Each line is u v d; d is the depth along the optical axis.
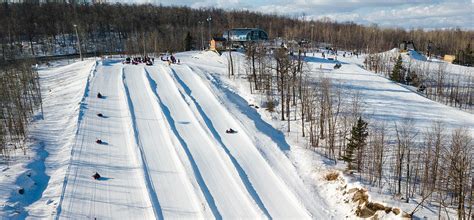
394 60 125.62
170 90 72.00
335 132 53.19
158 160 45.44
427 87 103.38
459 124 59.88
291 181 41.25
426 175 37.53
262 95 72.81
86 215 34.38
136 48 131.12
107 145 48.97
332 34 189.12
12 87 65.25
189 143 50.09
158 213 35.00
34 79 79.12
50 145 48.72
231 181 40.94
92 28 159.38
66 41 150.62
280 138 54.34
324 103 56.44
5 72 75.19
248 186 40.03
